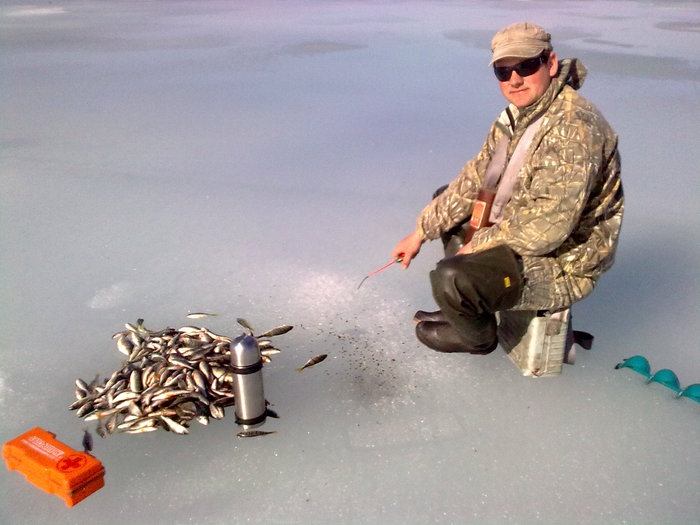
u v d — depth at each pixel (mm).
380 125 7289
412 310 3549
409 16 17094
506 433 2605
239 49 12492
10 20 17391
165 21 17125
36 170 5914
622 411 2734
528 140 2660
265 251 4293
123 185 5543
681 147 6266
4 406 2773
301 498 2293
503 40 2508
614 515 2215
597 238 2648
